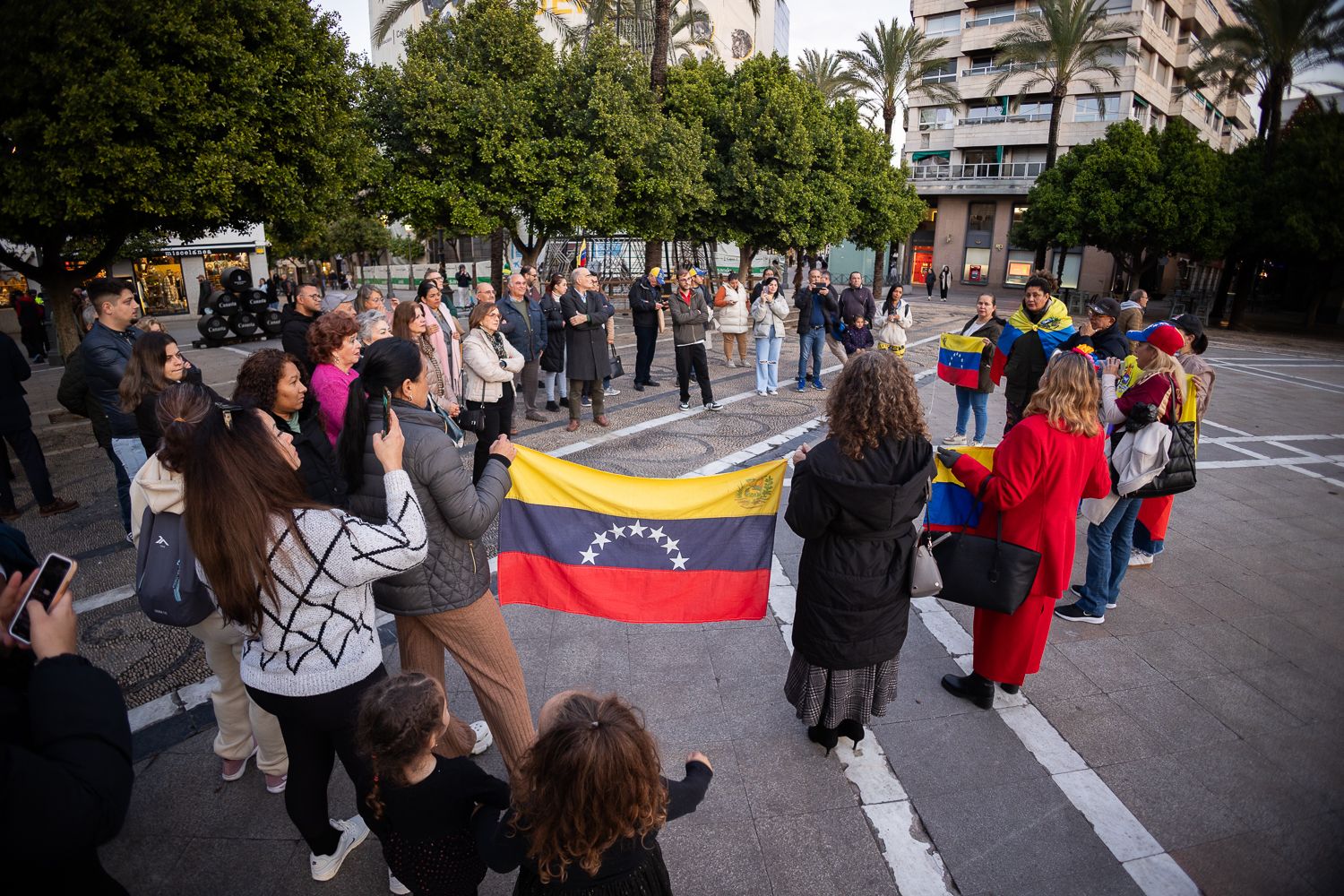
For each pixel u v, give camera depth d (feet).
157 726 12.00
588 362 28.55
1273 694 12.96
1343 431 34.12
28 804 4.32
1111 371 15.29
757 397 36.73
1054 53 99.96
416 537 7.40
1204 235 81.76
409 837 6.98
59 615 5.37
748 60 72.13
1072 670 13.66
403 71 54.08
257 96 30.37
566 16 113.29
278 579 6.90
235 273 63.67
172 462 7.89
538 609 15.64
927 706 12.56
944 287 120.78
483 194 53.72
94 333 17.46
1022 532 11.42
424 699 6.59
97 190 26.78
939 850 9.53
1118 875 9.14
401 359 8.36
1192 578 17.70
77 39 25.30
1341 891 8.89
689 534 11.49
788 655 14.05
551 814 5.59
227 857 9.41
